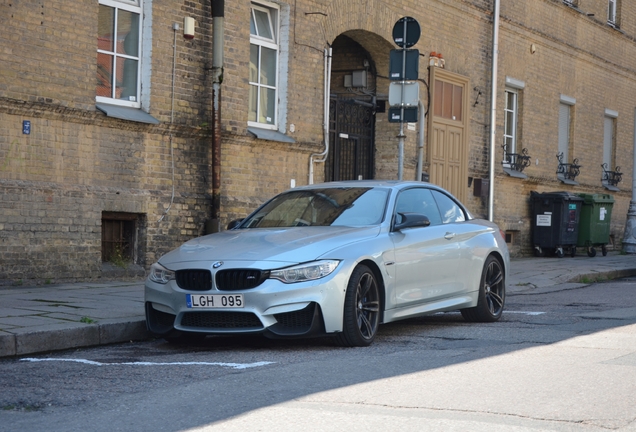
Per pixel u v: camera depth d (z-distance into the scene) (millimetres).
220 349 7156
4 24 9945
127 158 11500
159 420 4527
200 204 12523
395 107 11766
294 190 8734
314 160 14633
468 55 18672
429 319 9344
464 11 18391
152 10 11836
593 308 10234
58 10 10539
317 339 7668
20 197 10156
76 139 10828
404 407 4766
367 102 16969
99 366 6238
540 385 5391
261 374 5809
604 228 21375
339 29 15117
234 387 5363
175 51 12164
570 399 4984
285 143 13930
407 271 7746
